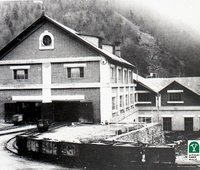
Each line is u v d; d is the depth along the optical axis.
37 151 16.83
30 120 30.53
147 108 41.88
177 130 40.97
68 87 29.31
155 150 13.30
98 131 23.98
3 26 108.94
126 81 37.16
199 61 112.81
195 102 40.56
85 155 14.91
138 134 23.70
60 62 29.55
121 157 13.96
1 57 31.14
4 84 31.09
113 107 31.00
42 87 30.00
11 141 21.67
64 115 29.55
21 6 120.62
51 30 29.75
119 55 39.16
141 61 99.19
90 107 28.62
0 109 31.23
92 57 28.66
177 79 43.28
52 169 14.62
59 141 15.91
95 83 28.58
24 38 30.44
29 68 30.38
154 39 120.56
